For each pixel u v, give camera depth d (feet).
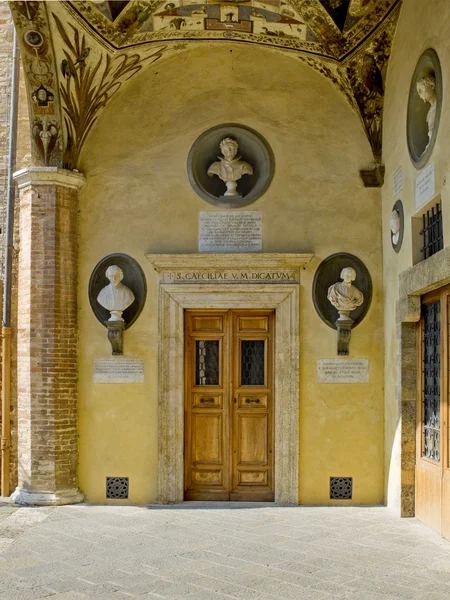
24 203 33.73
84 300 33.91
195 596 20.11
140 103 34.68
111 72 33.47
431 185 26.35
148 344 33.71
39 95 32.32
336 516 30.27
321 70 34.09
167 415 33.37
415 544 25.61
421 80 26.81
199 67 34.68
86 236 34.14
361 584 21.12
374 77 32.99
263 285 33.55
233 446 34.01
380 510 31.55
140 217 34.27
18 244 34.73
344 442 33.17
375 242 33.91
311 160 34.30
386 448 32.68
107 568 22.77
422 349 29.60
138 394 33.53
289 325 33.53
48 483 32.30
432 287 27.07
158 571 22.45
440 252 25.13
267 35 33.27
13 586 21.02
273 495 33.65
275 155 34.35
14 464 34.19
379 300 33.65
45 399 32.45
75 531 27.55
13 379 34.32
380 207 34.06
